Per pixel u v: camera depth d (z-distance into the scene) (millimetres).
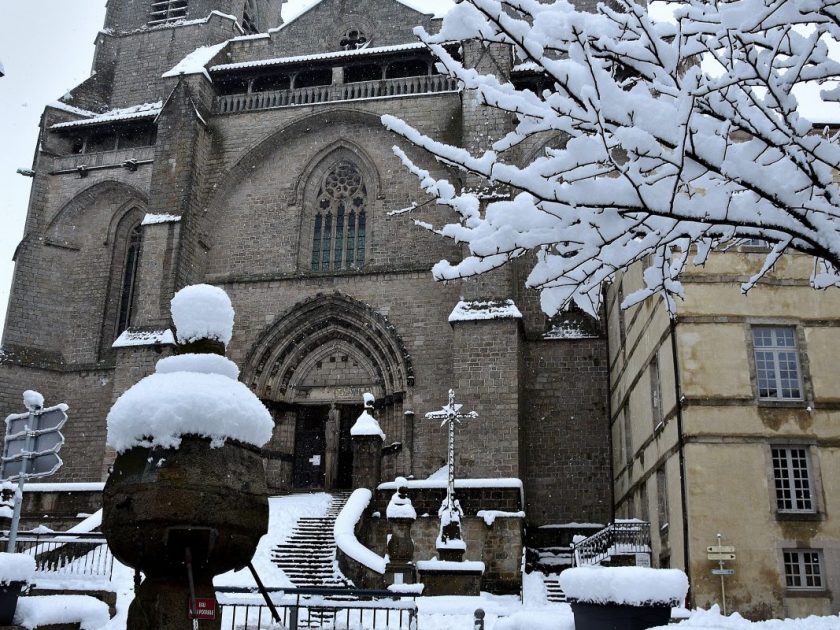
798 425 24984
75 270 48344
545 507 39250
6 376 45062
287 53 49500
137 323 41812
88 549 27969
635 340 32875
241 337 43625
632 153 9148
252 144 45875
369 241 44031
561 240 9648
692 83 8617
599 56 9625
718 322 25875
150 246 42906
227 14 55344
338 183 46062
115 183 48500
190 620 8555
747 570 23906
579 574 9250
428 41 9539
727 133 9031
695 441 24906
